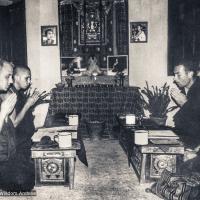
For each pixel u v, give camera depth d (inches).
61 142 158.4
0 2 307.9
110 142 279.7
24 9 321.1
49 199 156.6
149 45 327.3
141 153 167.9
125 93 297.9
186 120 211.8
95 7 323.3
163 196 153.4
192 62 278.8
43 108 341.1
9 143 157.5
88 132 286.8
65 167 167.2
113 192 166.1
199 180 150.3
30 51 333.4
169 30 318.0
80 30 327.0
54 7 328.8
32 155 157.5
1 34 305.1
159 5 321.4
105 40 327.0
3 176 153.6
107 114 298.2
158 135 171.0
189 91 217.6
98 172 199.8
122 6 323.3
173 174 156.9
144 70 330.0
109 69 329.4
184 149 174.9
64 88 298.8
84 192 166.2
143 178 173.3
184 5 305.4
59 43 331.3
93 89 298.0
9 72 160.1
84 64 330.3
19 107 194.9
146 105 304.7
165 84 316.5
